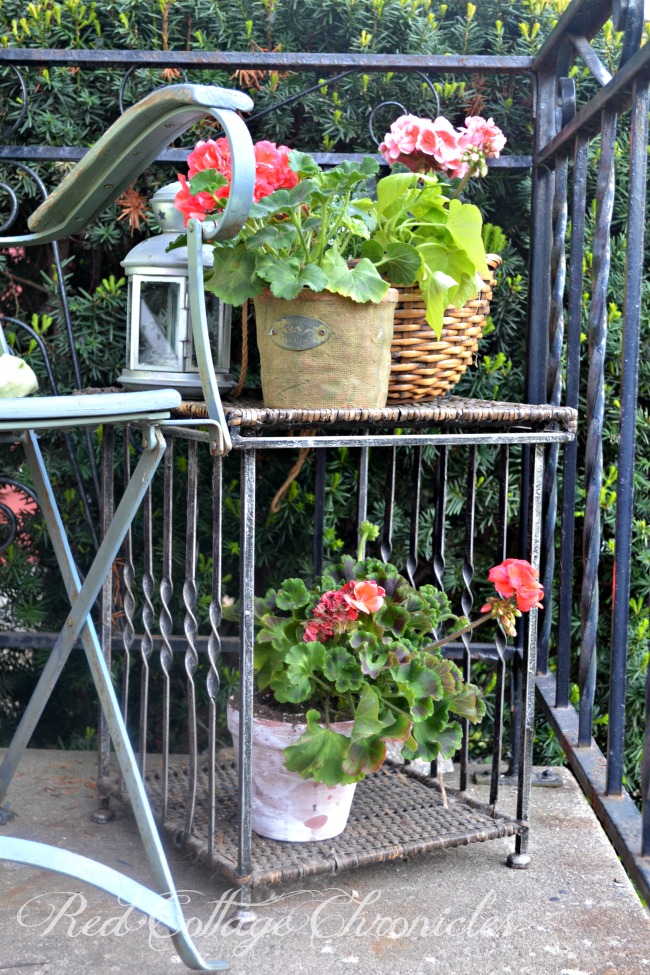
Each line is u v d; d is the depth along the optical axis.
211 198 1.39
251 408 1.43
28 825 1.73
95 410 1.08
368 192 1.69
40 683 1.53
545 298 1.96
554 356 1.88
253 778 1.53
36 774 1.96
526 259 2.13
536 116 1.92
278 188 1.45
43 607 2.14
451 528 2.19
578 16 1.63
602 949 1.39
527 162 1.94
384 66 1.84
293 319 1.40
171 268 1.60
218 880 1.56
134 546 2.17
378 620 1.54
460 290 1.56
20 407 1.02
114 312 2.09
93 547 2.15
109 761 1.89
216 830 1.58
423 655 1.51
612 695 1.51
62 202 1.44
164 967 1.33
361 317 1.41
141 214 2.05
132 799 1.34
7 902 1.50
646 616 2.15
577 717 1.83
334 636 1.51
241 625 1.38
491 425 1.63
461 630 1.57
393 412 1.42
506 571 1.49
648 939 1.42
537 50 2.01
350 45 2.03
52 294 2.11
